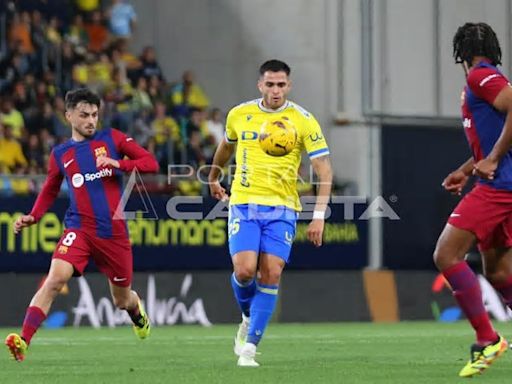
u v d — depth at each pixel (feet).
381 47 236.63
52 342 152.15
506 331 175.73
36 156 220.84
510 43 242.78
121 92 235.20
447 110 240.32
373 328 191.21
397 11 238.07
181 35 253.24
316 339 157.69
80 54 240.12
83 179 115.44
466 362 115.44
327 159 107.24
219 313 205.77
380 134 232.73
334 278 214.48
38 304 111.75
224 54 249.96
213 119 239.09
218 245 208.13
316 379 95.14
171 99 240.73
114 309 197.98
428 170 233.14
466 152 236.22
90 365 113.50
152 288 202.39
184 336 166.50
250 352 108.06
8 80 228.02
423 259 227.40
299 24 240.94
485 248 98.17
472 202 93.97
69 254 114.42
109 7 252.83
